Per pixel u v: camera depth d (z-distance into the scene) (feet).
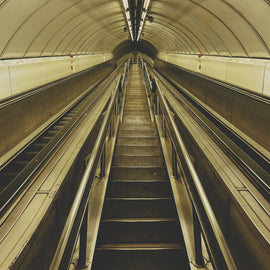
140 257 8.98
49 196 7.00
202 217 6.75
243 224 6.70
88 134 12.20
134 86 39.91
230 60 18.75
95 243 8.64
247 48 15.72
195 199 7.48
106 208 10.98
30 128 15.29
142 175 13.50
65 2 15.66
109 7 22.95
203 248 8.74
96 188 11.36
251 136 12.89
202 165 10.64
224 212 8.16
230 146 9.61
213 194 9.26
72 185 9.30
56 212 7.39
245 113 13.55
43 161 8.88
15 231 5.65
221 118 17.34
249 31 13.94
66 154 9.86
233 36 16.26
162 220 10.22
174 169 12.05
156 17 28.84
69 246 5.79
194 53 30.48
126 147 16.57
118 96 23.12
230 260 5.29
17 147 13.08
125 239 9.76
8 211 6.31
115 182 12.42
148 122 23.63
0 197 6.64
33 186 7.53
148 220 10.25
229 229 7.75
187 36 27.48
